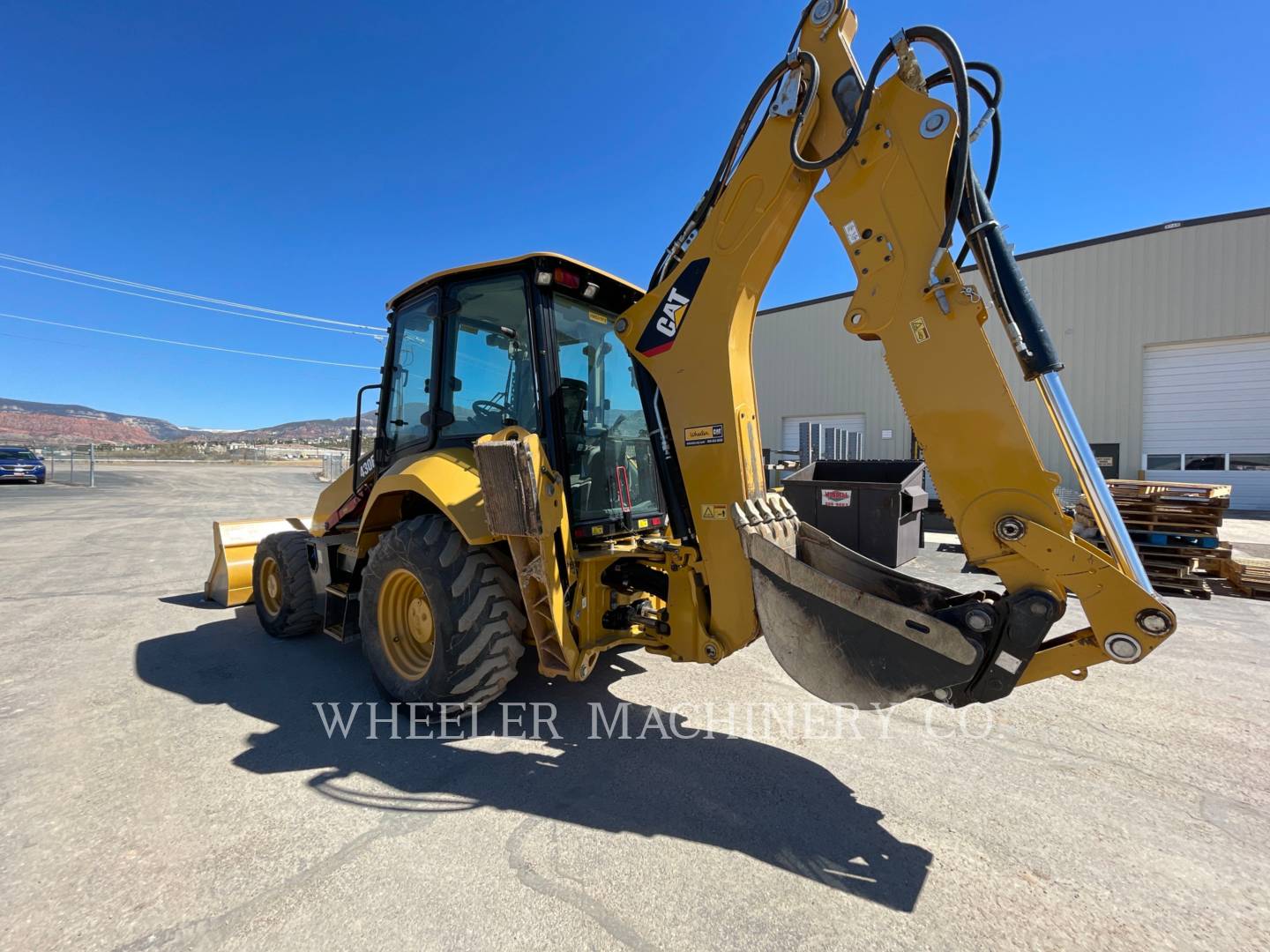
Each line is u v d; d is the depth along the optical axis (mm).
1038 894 1892
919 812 2332
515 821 2271
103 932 1721
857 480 8148
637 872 1987
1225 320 12227
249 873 1975
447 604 2920
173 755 2775
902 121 2166
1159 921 1779
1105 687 3568
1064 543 1951
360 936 1715
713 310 2633
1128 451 13164
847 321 2277
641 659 4070
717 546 2693
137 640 4570
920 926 1755
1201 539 5770
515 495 2551
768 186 2486
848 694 2320
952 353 2102
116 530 10867
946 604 2385
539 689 3557
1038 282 13938
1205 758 2744
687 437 2732
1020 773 2617
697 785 2525
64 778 2559
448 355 3406
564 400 3193
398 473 3229
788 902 1853
